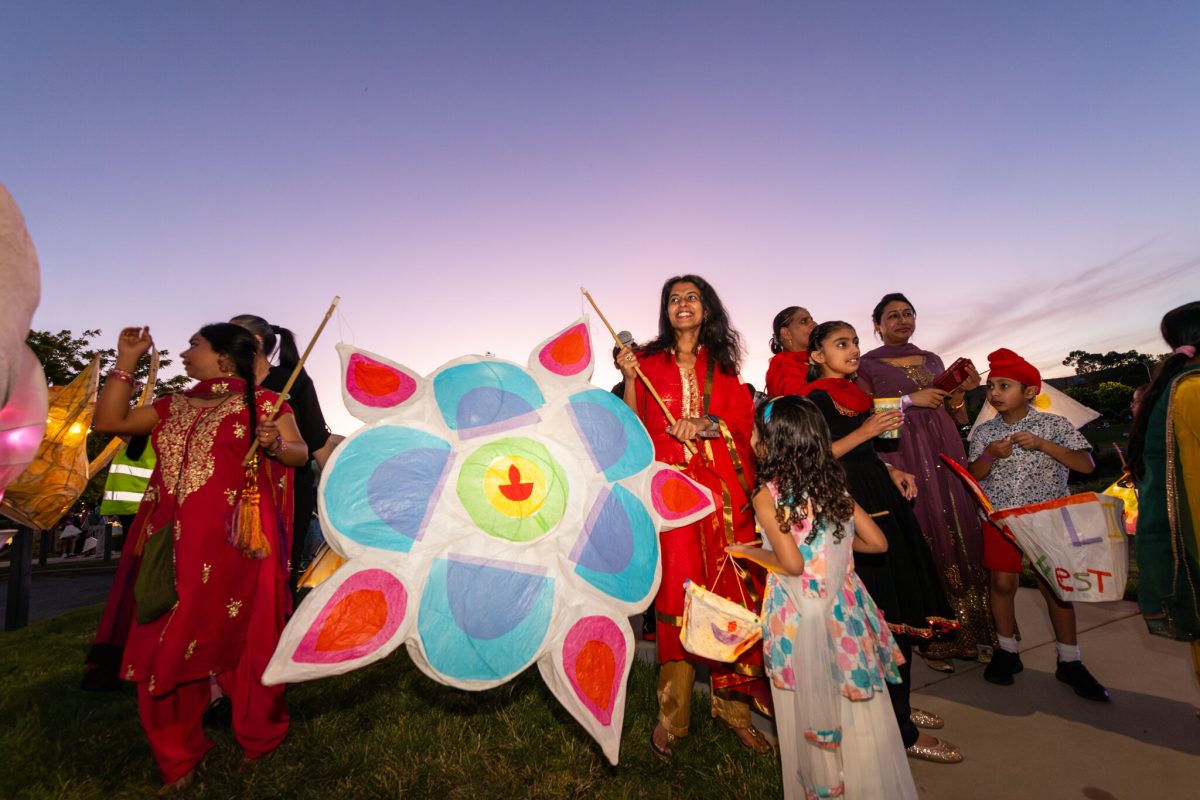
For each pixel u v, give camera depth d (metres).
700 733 3.00
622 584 2.36
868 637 2.19
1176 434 2.49
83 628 5.68
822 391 3.07
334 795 2.54
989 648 4.06
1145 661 3.71
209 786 2.60
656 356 3.52
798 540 2.28
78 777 2.68
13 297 2.00
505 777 2.66
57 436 5.47
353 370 2.23
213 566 2.63
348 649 1.95
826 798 2.04
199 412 2.79
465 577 2.14
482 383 2.43
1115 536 2.89
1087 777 2.56
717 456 3.19
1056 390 4.45
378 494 2.13
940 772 2.66
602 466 2.47
